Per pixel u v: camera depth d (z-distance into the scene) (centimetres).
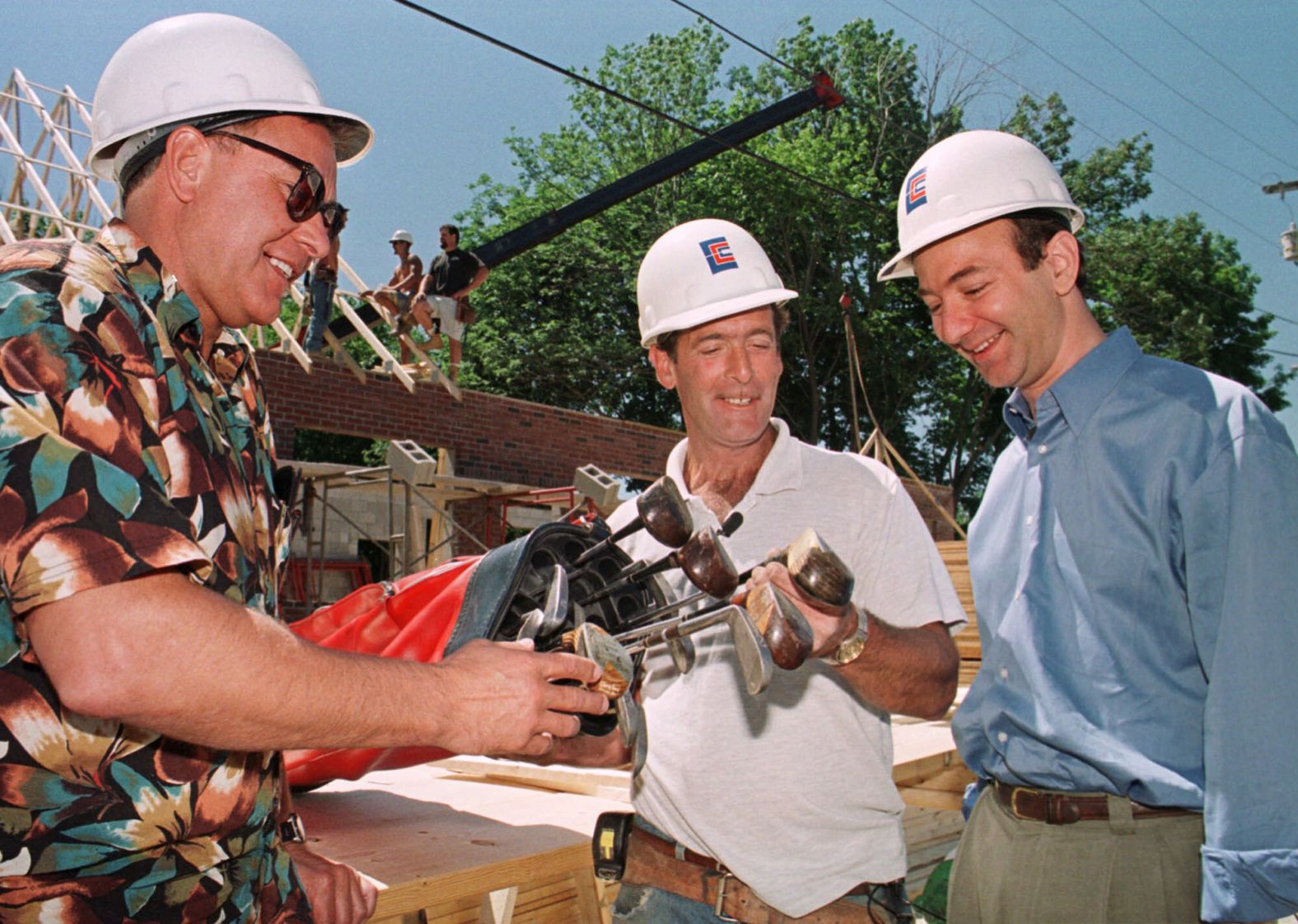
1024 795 218
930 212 228
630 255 3145
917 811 589
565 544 204
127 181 161
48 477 125
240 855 161
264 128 160
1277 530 191
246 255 161
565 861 250
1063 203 223
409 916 252
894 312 3225
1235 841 184
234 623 131
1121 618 208
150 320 148
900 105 3478
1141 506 206
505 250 1666
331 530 2086
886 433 3316
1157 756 202
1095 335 227
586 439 1688
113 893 146
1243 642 188
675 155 1728
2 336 130
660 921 223
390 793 318
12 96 1433
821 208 3069
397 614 285
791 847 212
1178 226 3638
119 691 123
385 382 1444
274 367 1329
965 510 3534
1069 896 207
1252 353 3716
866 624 182
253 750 139
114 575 124
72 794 141
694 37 3412
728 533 186
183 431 147
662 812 225
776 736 215
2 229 1202
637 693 192
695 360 237
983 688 229
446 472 1520
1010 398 239
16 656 138
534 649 169
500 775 343
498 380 3116
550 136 3419
